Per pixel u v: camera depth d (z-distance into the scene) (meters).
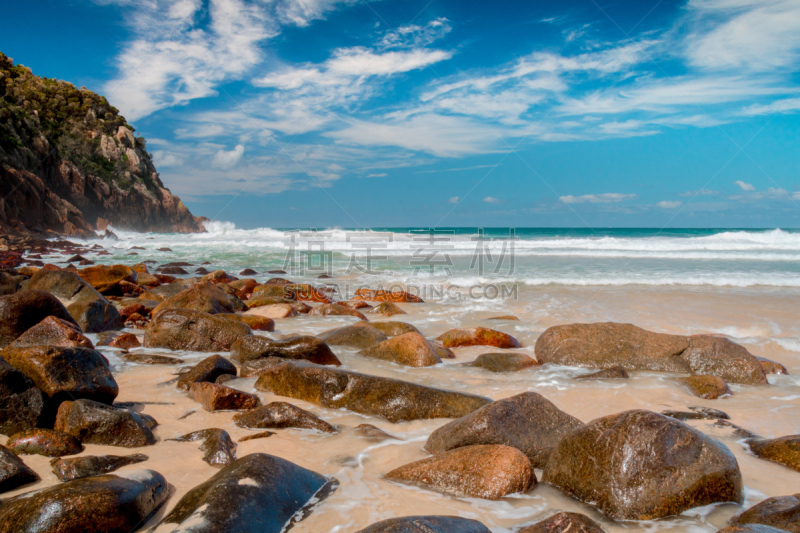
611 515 2.98
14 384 4.02
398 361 6.63
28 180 45.94
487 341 7.87
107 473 3.31
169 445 3.92
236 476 2.96
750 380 6.05
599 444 3.23
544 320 9.80
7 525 2.52
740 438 4.24
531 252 23.88
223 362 5.92
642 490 3.00
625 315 10.09
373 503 3.09
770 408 5.08
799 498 2.91
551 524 2.67
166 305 9.05
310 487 3.20
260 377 5.44
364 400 4.86
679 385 5.74
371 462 3.72
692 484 3.04
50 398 4.16
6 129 52.47
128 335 7.39
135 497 2.81
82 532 2.55
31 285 8.58
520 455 3.36
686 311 10.34
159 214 73.12
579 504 3.12
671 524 2.92
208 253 26.59
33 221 44.69
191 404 4.93
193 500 2.81
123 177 69.62
